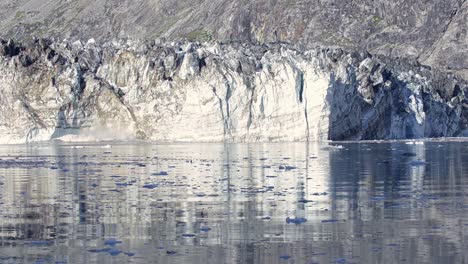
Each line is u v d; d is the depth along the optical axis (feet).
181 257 207.51
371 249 213.66
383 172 424.05
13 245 222.48
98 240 228.63
